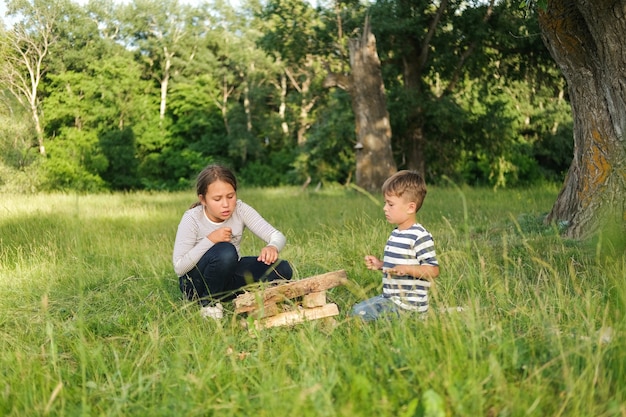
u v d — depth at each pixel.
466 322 3.48
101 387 3.23
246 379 3.35
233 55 48.62
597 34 7.99
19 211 14.30
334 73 23.94
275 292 4.20
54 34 44.53
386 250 4.45
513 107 33.41
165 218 13.21
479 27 24.20
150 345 3.75
